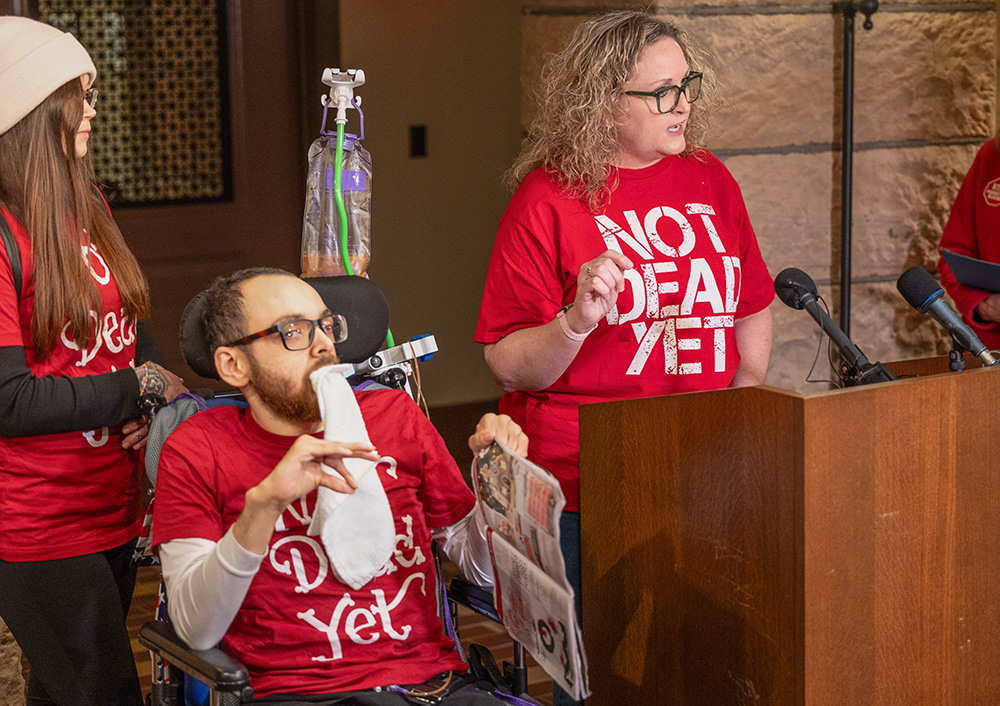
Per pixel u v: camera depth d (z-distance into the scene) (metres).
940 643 2.76
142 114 7.64
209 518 2.88
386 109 8.74
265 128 8.08
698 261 3.43
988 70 5.65
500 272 3.49
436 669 2.97
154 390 3.21
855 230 5.62
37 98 3.03
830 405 2.50
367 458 2.59
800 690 2.60
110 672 3.27
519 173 3.65
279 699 2.82
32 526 3.14
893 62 5.49
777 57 5.26
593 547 3.12
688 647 2.92
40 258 3.03
